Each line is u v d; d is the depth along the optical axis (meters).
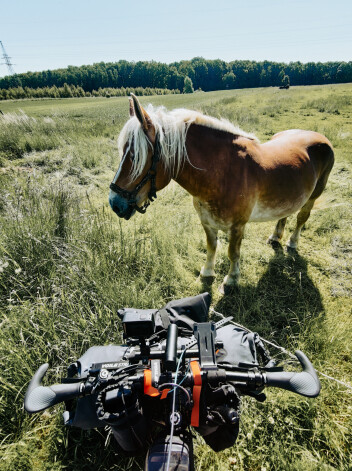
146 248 3.64
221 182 2.44
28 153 7.00
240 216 2.65
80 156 6.71
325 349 2.32
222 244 3.96
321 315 2.69
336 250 3.76
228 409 0.98
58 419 1.81
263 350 1.49
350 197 5.12
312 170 3.12
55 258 3.05
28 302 2.47
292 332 2.62
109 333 2.34
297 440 1.83
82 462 1.72
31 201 3.70
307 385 1.00
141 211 2.30
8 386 1.90
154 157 2.04
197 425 0.99
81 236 3.37
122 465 1.71
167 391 0.97
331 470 1.60
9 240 3.03
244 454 1.73
